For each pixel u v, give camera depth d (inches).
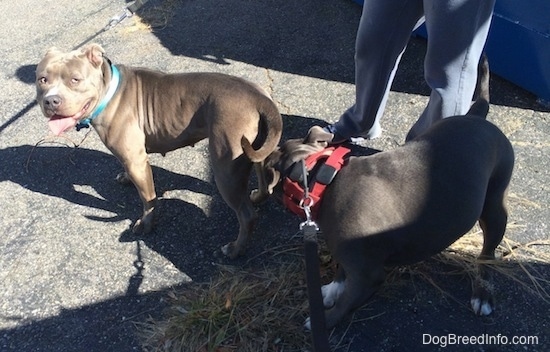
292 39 87.5
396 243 44.6
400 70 79.4
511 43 71.3
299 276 55.0
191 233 61.4
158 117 56.7
